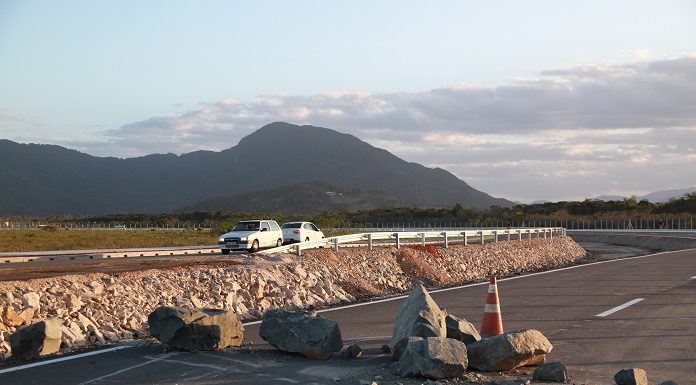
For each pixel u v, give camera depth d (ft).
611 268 97.25
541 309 52.24
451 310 52.44
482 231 132.98
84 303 44.70
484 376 29.78
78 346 37.81
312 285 65.77
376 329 43.16
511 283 76.23
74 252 112.47
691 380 29.32
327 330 33.58
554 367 29.01
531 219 349.41
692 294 62.13
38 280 46.44
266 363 32.04
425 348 29.32
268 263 69.15
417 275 89.81
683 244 192.54
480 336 37.70
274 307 56.29
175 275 56.13
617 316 48.37
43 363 32.19
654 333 41.19
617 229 294.05
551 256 145.59
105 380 28.55
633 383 26.27
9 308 39.91
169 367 31.04
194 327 34.86
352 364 31.94
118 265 73.41
